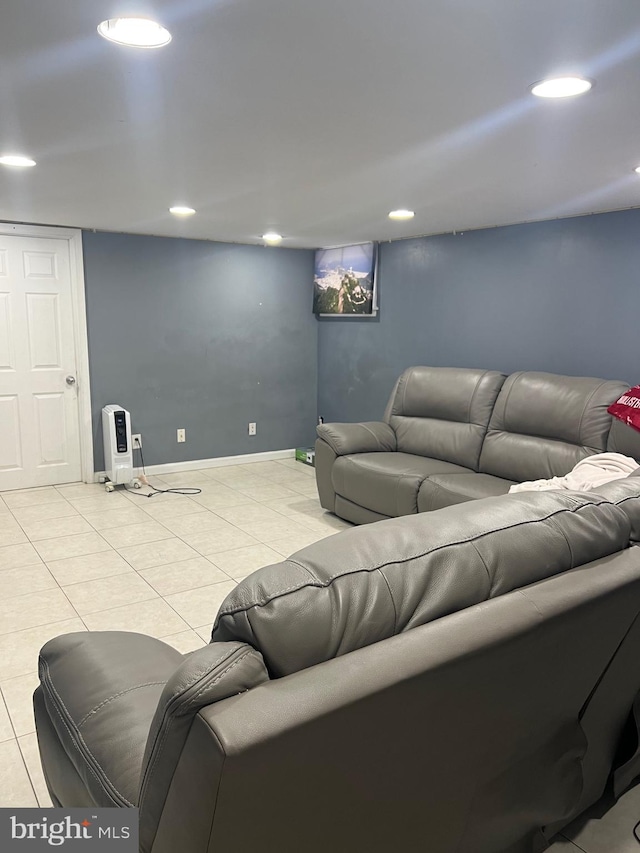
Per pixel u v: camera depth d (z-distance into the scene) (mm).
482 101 1868
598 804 1742
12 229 4438
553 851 1589
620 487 1518
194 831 824
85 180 2963
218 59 1560
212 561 3527
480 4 1265
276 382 5922
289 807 864
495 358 4430
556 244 3951
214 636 994
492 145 2346
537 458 3568
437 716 1001
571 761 1424
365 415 5641
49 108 1933
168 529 4043
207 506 4539
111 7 1288
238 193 3252
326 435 4301
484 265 4422
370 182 2980
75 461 5051
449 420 4234
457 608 1087
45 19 1349
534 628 1073
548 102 1875
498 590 1146
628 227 3564
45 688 1416
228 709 806
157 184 3053
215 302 5430
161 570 3393
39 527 4043
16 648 2600
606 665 1374
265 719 793
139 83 1729
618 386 3398
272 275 5723
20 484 4852
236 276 5508
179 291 5223
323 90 1780
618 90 1775
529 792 1350
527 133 2195
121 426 4781
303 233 4816
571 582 1194
